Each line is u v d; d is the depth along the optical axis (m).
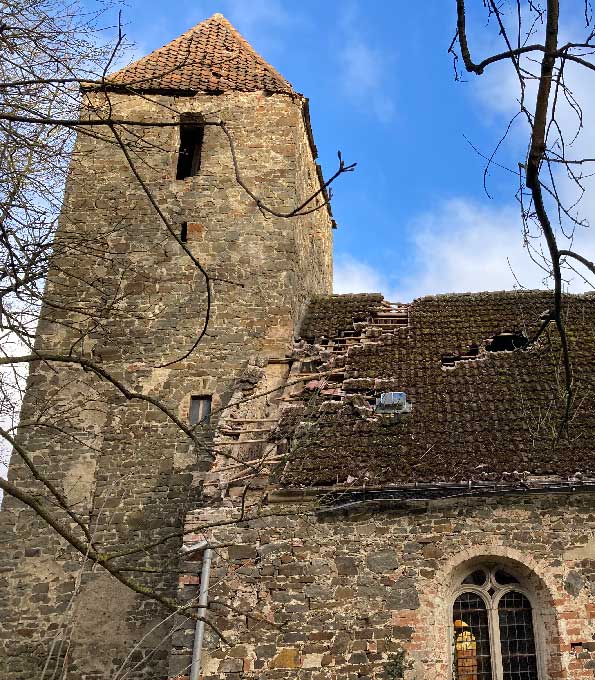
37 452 16.44
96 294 17.92
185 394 16.91
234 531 12.31
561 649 11.05
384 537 12.02
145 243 18.53
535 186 6.08
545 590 11.48
